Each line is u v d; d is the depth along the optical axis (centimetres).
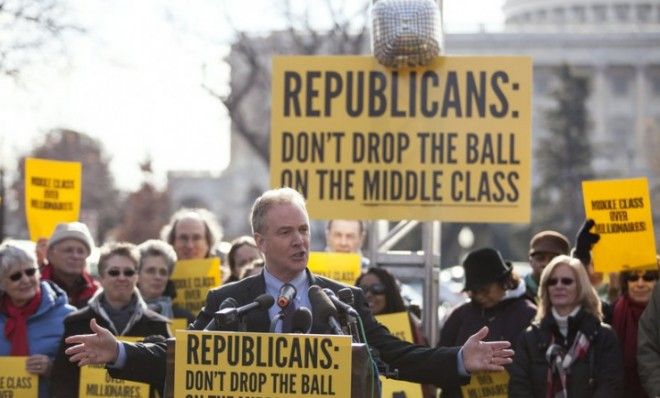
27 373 856
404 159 942
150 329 868
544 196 6228
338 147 948
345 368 540
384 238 1092
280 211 598
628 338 925
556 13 10081
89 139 5397
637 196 963
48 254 979
